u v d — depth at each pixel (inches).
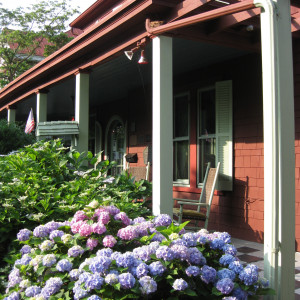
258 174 217.3
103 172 179.0
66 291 94.0
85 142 243.9
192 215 208.1
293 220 112.7
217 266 104.8
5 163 171.9
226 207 236.2
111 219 108.8
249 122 223.6
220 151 237.9
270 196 110.1
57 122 240.5
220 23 169.8
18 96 361.7
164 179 162.4
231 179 230.8
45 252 103.0
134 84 322.7
